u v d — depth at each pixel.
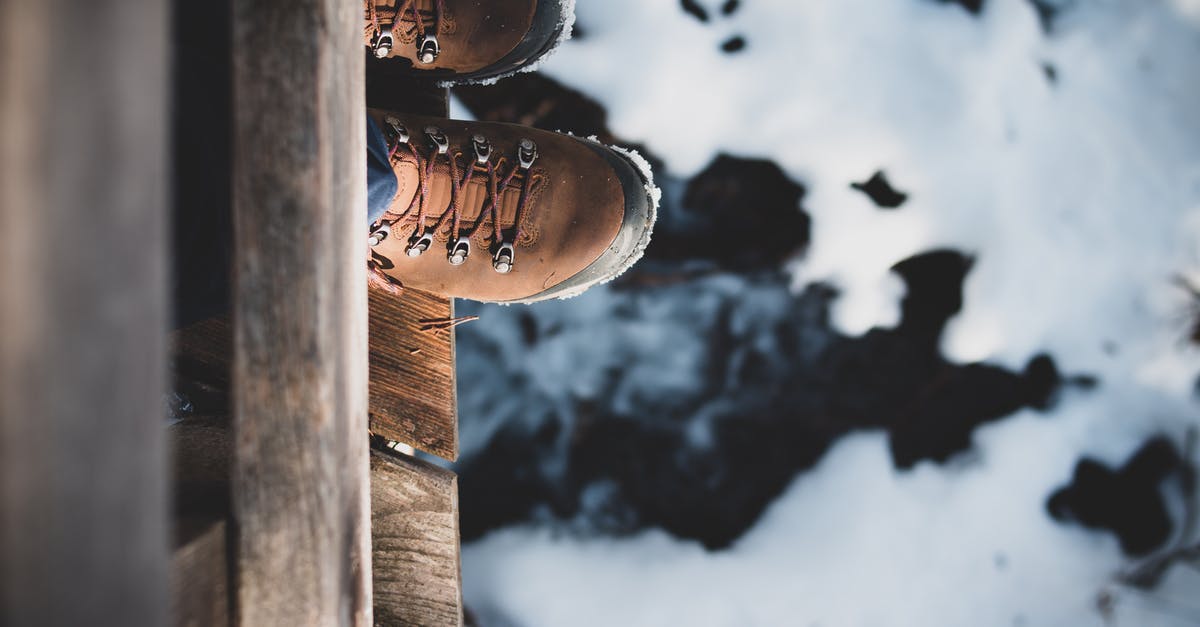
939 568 2.13
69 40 0.30
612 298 2.16
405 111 1.30
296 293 0.53
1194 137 2.15
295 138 0.51
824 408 2.18
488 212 1.16
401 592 1.09
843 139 2.06
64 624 0.33
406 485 1.08
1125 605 2.10
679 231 2.09
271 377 0.54
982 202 2.10
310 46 0.51
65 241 0.30
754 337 2.16
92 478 0.33
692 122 2.04
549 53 1.38
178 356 1.01
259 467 0.56
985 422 2.17
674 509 2.16
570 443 2.18
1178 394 2.14
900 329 2.14
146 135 0.33
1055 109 2.14
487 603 2.10
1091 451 2.15
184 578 0.53
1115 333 2.14
